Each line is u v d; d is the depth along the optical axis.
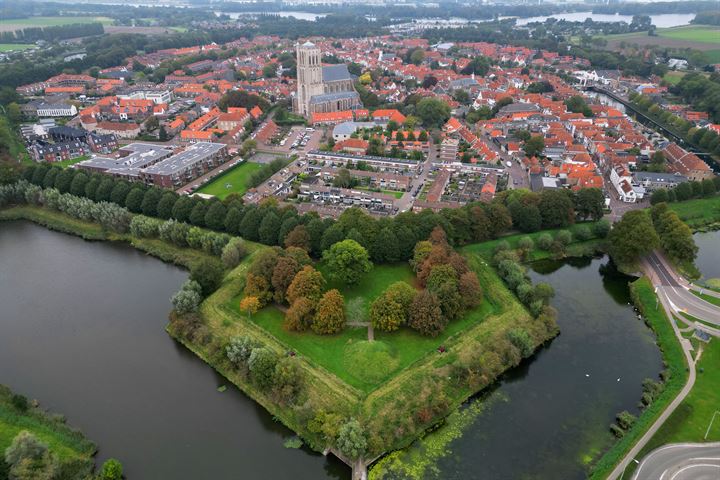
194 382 169.38
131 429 151.00
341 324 180.75
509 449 142.62
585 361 176.38
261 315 191.75
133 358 180.62
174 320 192.12
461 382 162.50
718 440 139.12
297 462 141.12
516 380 168.25
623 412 151.75
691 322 190.38
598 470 132.50
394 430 144.88
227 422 153.88
